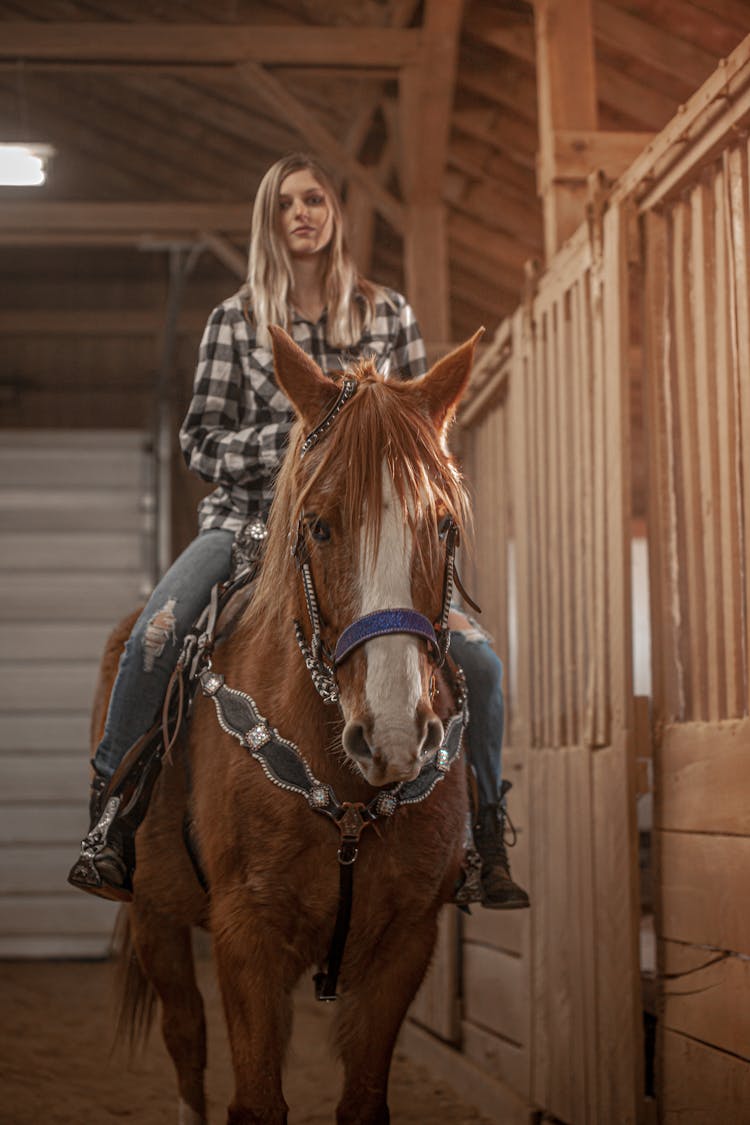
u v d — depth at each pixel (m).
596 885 3.32
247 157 10.42
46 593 8.91
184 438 2.96
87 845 2.69
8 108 11.19
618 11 5.37
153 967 3.14
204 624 2.74
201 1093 3.14
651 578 3.14
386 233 9.54
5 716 8.73
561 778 3.66
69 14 8.52
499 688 2.87
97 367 13.70
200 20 8.09
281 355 2.36
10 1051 4.97
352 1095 2.45
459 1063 4.44
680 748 2.92
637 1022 3.03
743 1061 2.57
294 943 2.42
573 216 4.25
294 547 2.28
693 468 2.98
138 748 2.73
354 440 2.18
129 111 10.70
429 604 2.13
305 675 2.38
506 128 7.03
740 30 5.22
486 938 4.45
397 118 7.66
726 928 2.65
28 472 9.03
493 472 5.08
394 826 2.39
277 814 2.37
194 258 10.28
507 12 6.30
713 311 2.91
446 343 6.47
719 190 2.85
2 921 8.51
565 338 3.85
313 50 6.77
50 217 9.52
